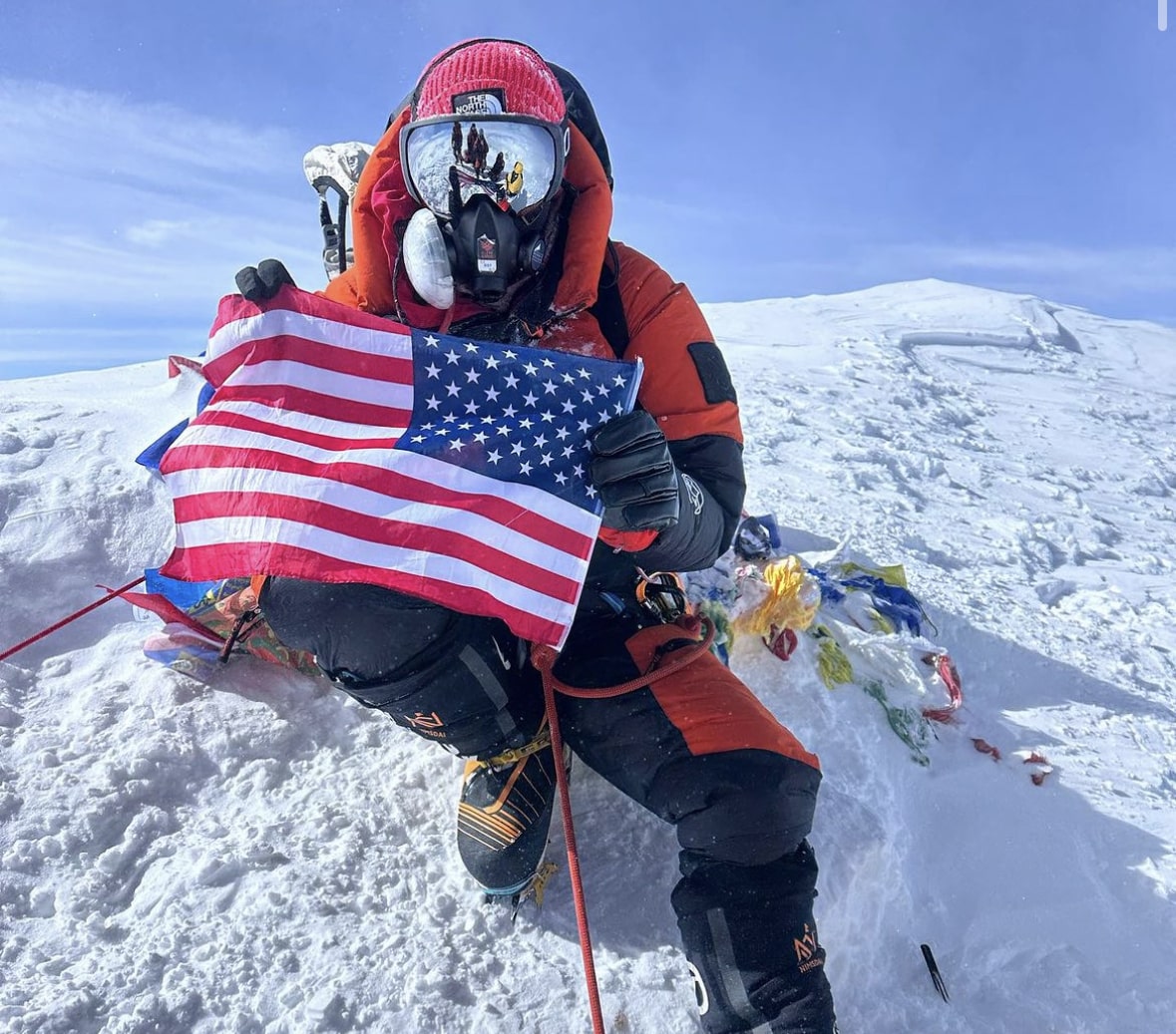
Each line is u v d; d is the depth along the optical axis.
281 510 1.42
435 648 1.48
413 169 1.67
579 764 1.85
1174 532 4.34
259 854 1.62
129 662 2.03
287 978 1.44
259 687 1.96
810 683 2.16
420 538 1.41
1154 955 1.81
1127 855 2.02
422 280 1.63
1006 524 4.00
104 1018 1.35
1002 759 2.25
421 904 1.59
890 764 2.12
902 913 1.79
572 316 1.76
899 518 3.83
